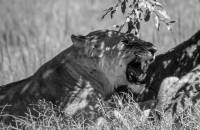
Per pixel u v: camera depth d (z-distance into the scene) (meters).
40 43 21.62
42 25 26.95
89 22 26.59
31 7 29.86
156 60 13.44
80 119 12.12
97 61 12.39
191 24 21.80
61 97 12.41
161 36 18.94
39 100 12.29
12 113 12.50
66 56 12.60
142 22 20.33
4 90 12.94
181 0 26.03
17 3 30.23
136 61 12.35
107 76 12.45
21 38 24.78
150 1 11.95
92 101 12.34
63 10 29.14
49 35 24.23
